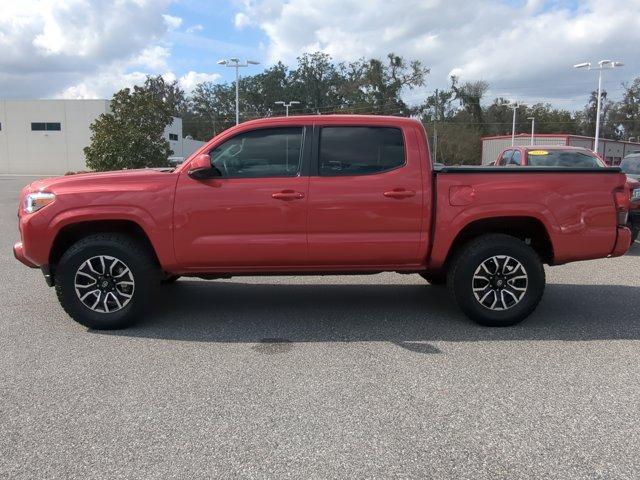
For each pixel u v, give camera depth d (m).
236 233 5.28
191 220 5.24
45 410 3.71
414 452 3.20
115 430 3.45
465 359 4.65
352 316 5.92
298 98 97.56
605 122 107.56
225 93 104.94
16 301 6.50
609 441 3.32
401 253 5.41
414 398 3.89
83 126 54.84
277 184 5.26
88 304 5.40
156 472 3.00
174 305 6.37
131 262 5.31
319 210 5.27
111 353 4.79
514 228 5.73
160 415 3.64
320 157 5.34
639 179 10.98
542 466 3.06
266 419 3.58
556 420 3.58
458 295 5.49
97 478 2.94
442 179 5.32
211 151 5.36
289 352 4.82
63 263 5.30
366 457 3.14
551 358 4.69
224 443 3.29
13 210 17.55
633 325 5.62
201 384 4.13
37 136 55.25
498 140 51.94
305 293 6.94
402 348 4.92
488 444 3.29
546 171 5.36
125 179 5.29
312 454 3.17
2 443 3.30
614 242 5.45
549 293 6.98
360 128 5.38
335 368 4.45
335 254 5.36
